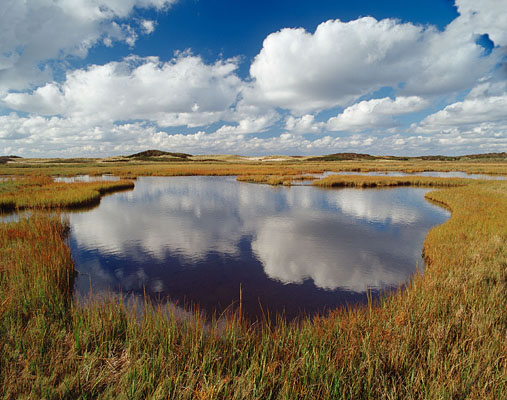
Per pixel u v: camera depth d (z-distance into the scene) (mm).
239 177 42500
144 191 29203
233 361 3812
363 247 11078
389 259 9805
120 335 4406
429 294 5344
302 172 55594
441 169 62312
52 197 19844
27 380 3213
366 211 18484
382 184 33750
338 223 15234
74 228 13992
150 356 3797
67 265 8172
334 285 7691
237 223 15188
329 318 5289
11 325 4207
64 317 4812
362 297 6984
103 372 3443
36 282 5750
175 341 4238
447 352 3756
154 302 6605
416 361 3586
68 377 3316
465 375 3189
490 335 4008
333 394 3107
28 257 7539
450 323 4172
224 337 4426
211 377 3289
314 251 10688
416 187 32375
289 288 7500
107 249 10797
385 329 4258
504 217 12508
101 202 22016
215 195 26094
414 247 11164
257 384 3342
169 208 19547
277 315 6023
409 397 2988
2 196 19547
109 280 7980
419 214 17500
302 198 24203
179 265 9180
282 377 3383
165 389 3096
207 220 15945
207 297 6953
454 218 13398
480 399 2891
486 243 8672
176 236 12711
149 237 12484
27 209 17484
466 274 6410
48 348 3873
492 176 46438
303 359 3572
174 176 53281
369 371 3291
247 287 7539
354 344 3928
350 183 33594
